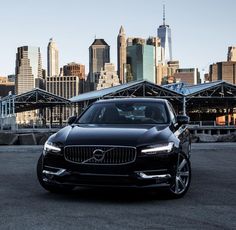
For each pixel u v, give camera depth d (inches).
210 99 2347.4
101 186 234.4
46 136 742.5
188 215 215.3
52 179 245.3
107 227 191.3
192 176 360.5
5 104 1529.3
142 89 2276.1
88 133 248.5
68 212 219.5
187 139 319.0
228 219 207.6
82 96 2910.9
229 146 649.0
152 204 240.7
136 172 232.7
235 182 327.0
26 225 194.1
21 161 475.5
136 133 247.0
